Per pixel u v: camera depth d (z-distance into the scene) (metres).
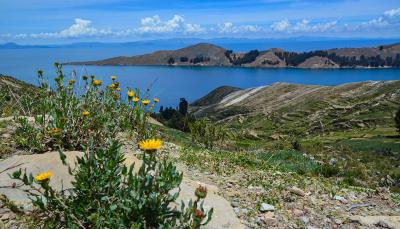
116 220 4.40
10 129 8.90
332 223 7.42
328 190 9.88
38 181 4.26
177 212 4.54
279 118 197.00
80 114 8.20
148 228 4.43
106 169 4.77
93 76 8.55
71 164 6.54
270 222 7.03
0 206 5.44
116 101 9.23
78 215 4.62
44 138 8.03
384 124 160.38
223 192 8.34
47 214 4.93
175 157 11.07
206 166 10.70
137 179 4.54
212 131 18.70
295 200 8.48
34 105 9.66
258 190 8.88
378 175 20.20
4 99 10.81
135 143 10.52
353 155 33.34
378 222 7.45
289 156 18.62
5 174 6.18
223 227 6.17
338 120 178.12
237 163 11.92
